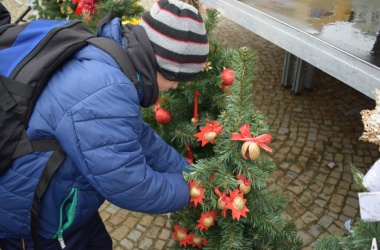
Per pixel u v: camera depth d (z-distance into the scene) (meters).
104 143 0.97
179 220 1.54
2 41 1.14
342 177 2.55
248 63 1.15
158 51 1.06
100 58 1.01
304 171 2.61
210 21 1.50
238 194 1.18
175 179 1.22
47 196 1.08
